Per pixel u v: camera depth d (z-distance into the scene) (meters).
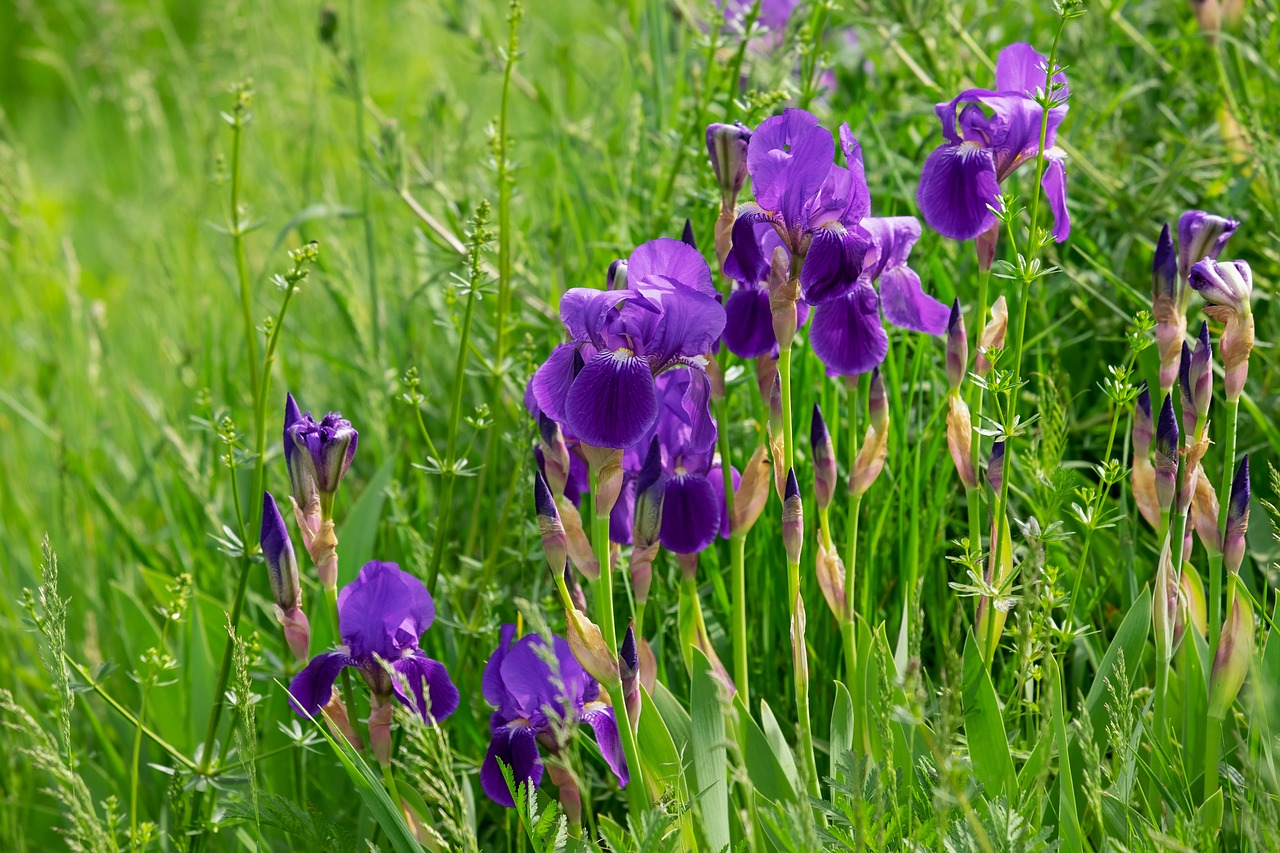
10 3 6.21
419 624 2.08
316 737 2.14
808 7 2.43
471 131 3.03
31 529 2.64
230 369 2.72
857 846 1.96
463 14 2.67
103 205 4.47
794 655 2.08
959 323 2.08
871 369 2.09
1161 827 2.02
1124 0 2.48
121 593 2.33
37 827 2.29
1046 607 2.03
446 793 1.99
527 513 2.25
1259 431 2.26
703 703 2.04
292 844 2.18
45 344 3.10
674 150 2.43
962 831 1.97
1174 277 2.06
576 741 2.06
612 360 2.00
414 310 2.67
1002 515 2.09
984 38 2.59
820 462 2.09
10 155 3.00
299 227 2.79
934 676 2.20
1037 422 2.28
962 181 2.11
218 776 2.14
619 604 2.25
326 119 3.24
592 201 2.53
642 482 2.06
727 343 2.10
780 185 2.05
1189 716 2.08
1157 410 2.23
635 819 2.03
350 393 2.55
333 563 2.08
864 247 2.07
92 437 2.77
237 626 2.16
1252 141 2.30
